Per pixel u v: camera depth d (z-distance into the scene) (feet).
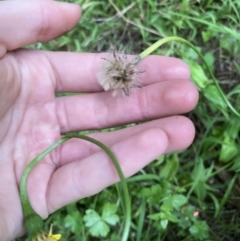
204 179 0.51
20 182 0.39
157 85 0.42
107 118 0.43
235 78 0.55
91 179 0.40
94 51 0.56
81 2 0.56
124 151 0.39
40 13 0.40
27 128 0.42
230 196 0.52
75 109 0.43
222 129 0.52
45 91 0.43
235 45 0.53
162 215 0.49
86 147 0.43
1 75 0.37
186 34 0.55
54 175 0.41
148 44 0.56
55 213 0.52
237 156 0.51
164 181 0.51
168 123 0.41
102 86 0.41
